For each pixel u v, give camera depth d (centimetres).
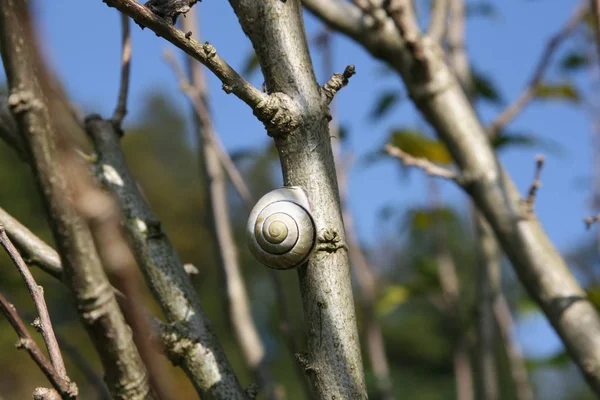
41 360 26
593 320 43
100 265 27
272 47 30
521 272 44
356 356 29
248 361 50
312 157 30
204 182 53
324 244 30
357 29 49
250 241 31
